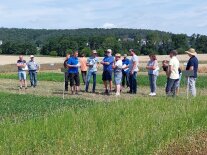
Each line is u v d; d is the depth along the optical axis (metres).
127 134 10.16
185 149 9.49
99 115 13.02
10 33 174.75
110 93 28.98
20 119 13.47
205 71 62.78
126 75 34.00
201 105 15.95
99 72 62.03
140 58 101.62
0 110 19.19
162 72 60.94
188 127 11.90
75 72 28.53
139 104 16.12
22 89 33.12
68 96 27.09
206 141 10.27
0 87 35.19
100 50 109.38
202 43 123.56
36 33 177.25
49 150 8.78
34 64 35.41
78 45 118.62
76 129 10.70
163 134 10.49
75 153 8.62
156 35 116.06
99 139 9.70
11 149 8.89
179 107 15.12
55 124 11.32
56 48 122.62
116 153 8.69
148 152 8.99
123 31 152.50
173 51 23.84
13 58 107.00
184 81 39.56
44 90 32.22
